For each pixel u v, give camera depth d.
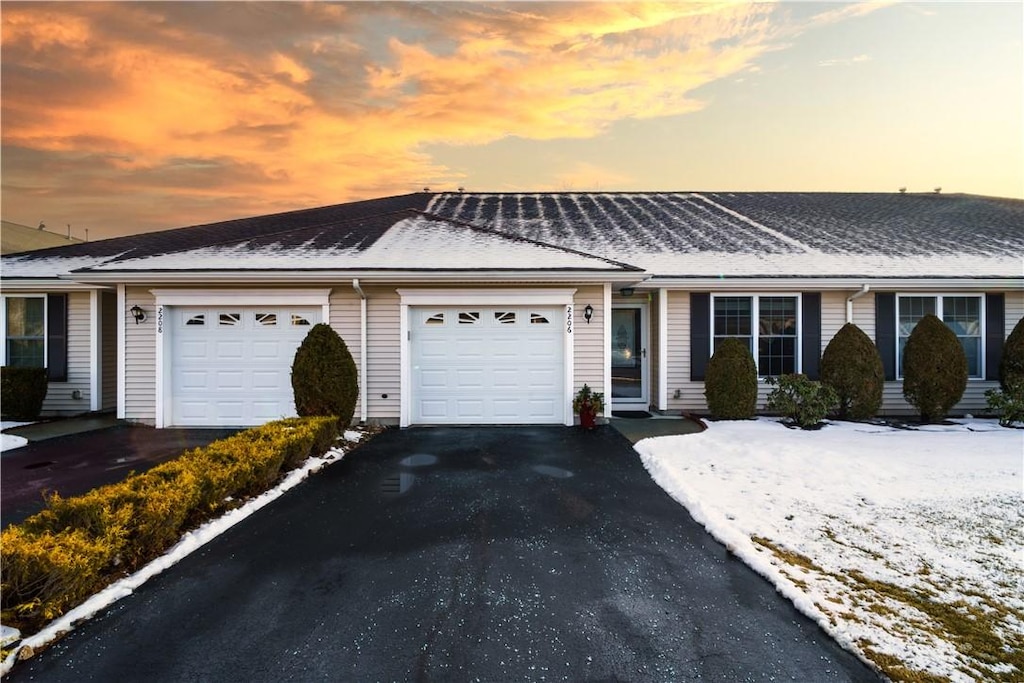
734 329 10.40
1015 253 10.95
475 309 9.11
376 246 9.66
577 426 8.98
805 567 3.75
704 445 7.42
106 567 3.57
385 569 3.78
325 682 2.57
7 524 4.68
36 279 10.15
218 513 4.71
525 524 4.66
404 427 8.91
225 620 3.11
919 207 14.73
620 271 8.49
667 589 3.50
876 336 10.34
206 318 9.10
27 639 2.81
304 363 8.10
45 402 10.63
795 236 11.95
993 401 9.25
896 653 2.77
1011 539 4.23
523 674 2.63
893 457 6.71
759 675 2.62
